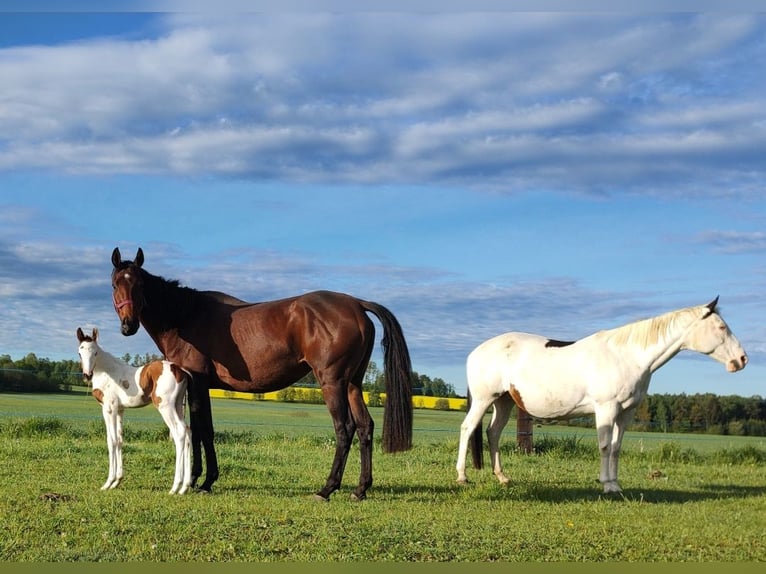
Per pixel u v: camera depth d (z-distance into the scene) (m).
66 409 26.64
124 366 10.04
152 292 9.95
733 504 10.04
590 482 12.12
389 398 9.95
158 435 17.11
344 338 9.63
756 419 32.06
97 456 13.13
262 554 6.73
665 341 10.46
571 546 7.26
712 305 10.42
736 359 10.29
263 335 9.88
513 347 11.35
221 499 9.12
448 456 15.84
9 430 16.89
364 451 9.88
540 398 10.91
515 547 7.17
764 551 7.29
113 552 6.64
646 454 17.28
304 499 9.45
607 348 10.69
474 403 11.67
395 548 6.97
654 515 8.90
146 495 9.30
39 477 10.67
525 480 12.26
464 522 8.14
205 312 10.18
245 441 17.67
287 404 41.62
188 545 6.90
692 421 32.34
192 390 10.04
